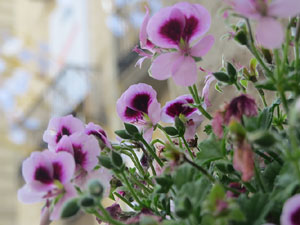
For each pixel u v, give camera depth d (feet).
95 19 8.11
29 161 1.01
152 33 1.05
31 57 9.23
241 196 0.89
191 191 0.91
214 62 1.80
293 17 0.92
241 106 0.91
